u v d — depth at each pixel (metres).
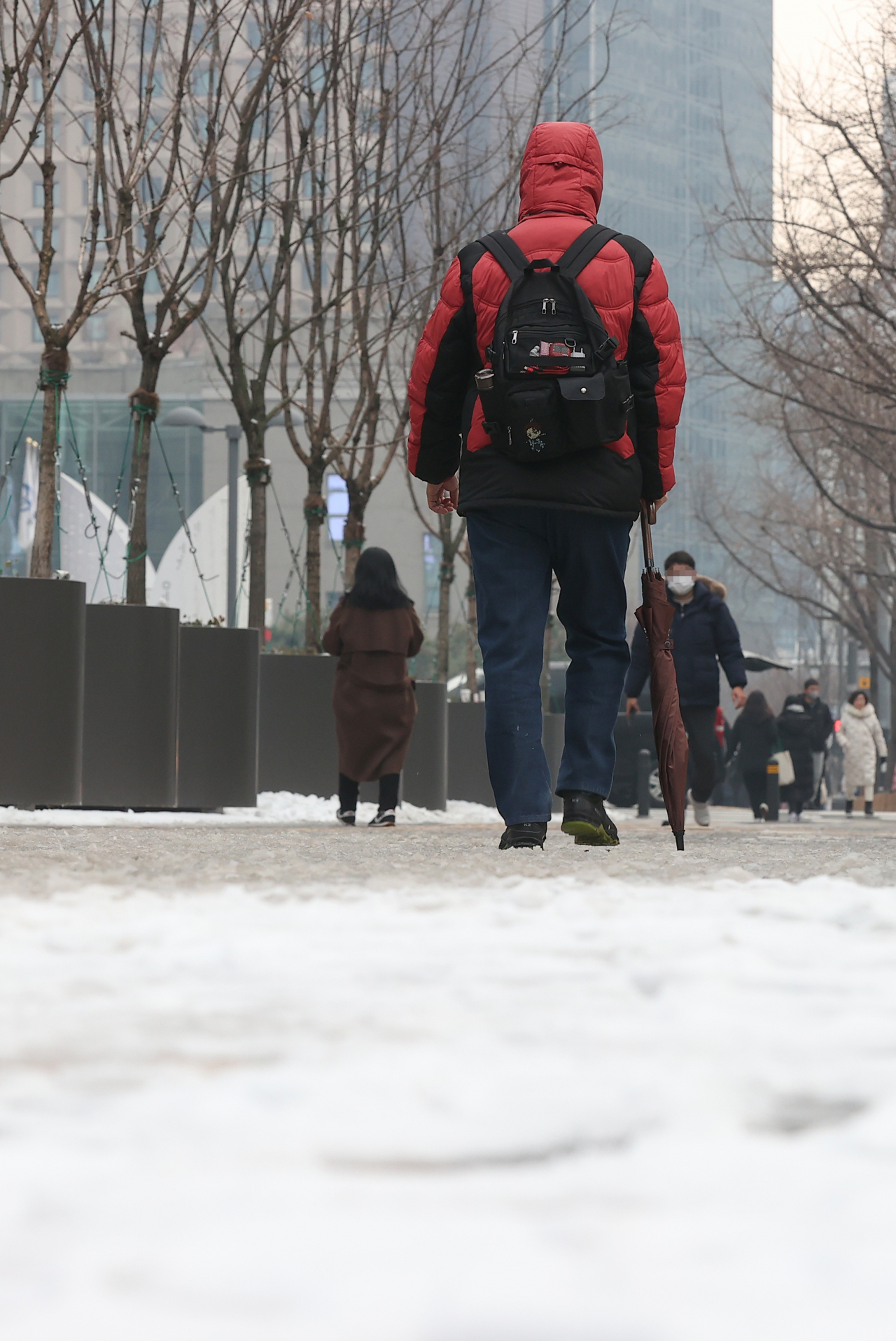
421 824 36.34
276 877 9.21
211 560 118.44
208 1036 3.44
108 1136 2.30
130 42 39.31
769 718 65.12
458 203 51.81
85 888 8.02
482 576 14.41
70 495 107.00
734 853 14.84
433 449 15.10
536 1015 3.83
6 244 32.34
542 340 13.68
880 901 7.29
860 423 65.19
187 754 34.09
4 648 27.42
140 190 38.28
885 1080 2.89
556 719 54.16
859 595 134.50
